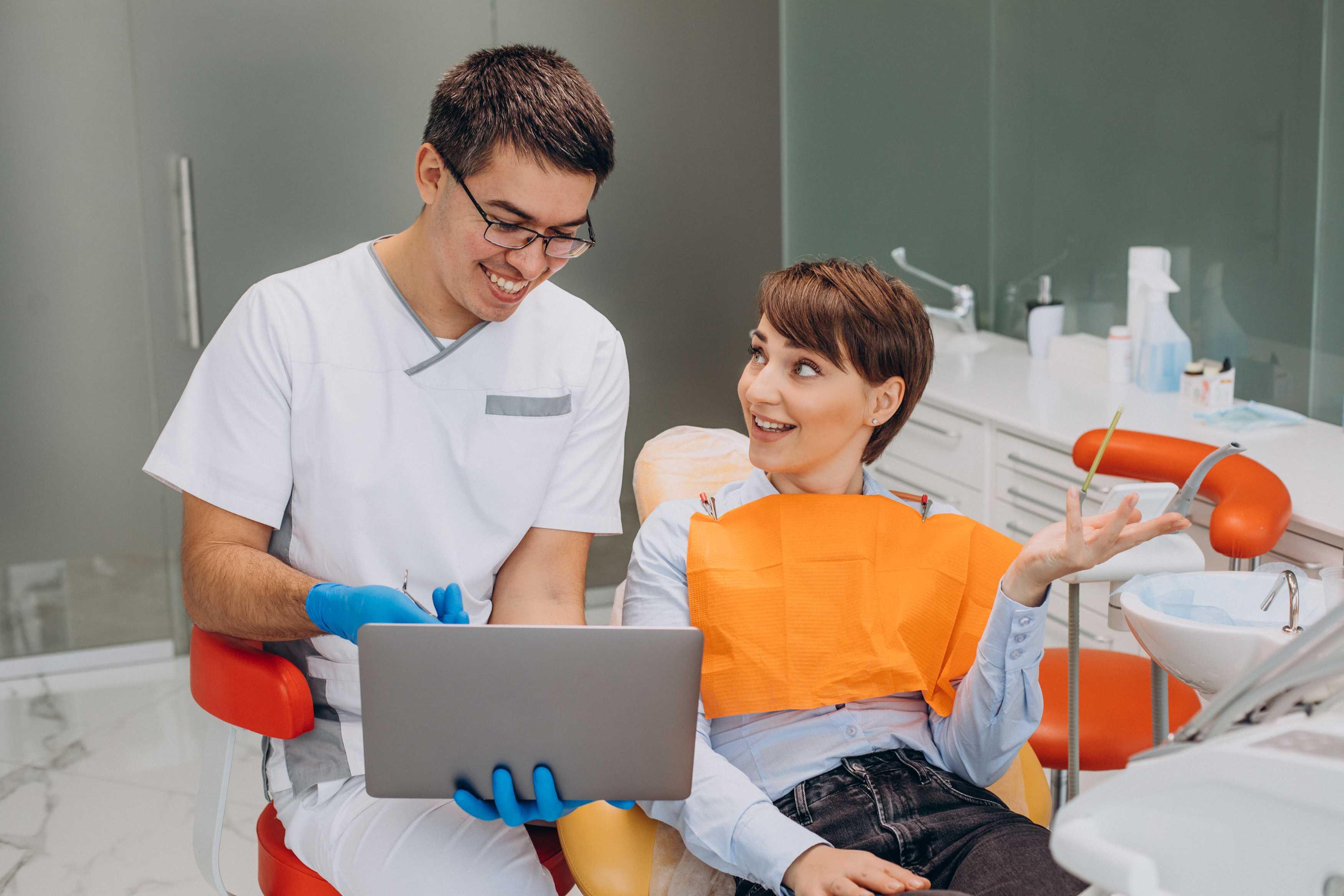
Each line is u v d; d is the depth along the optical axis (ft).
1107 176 10.89
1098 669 6.32
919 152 12.97
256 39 10.93
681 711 4.01
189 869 7.98
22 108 10.52
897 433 5.05
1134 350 10.26
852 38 13.17
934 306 13.26
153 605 11.66
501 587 5.51
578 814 4.72
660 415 12.75
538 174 4.50
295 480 5.19
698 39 12.11
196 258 11.13
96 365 11.11
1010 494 9.61
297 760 5.04
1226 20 9.39
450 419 5.22
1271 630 4.03
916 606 4.76
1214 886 2.43
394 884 4.61
